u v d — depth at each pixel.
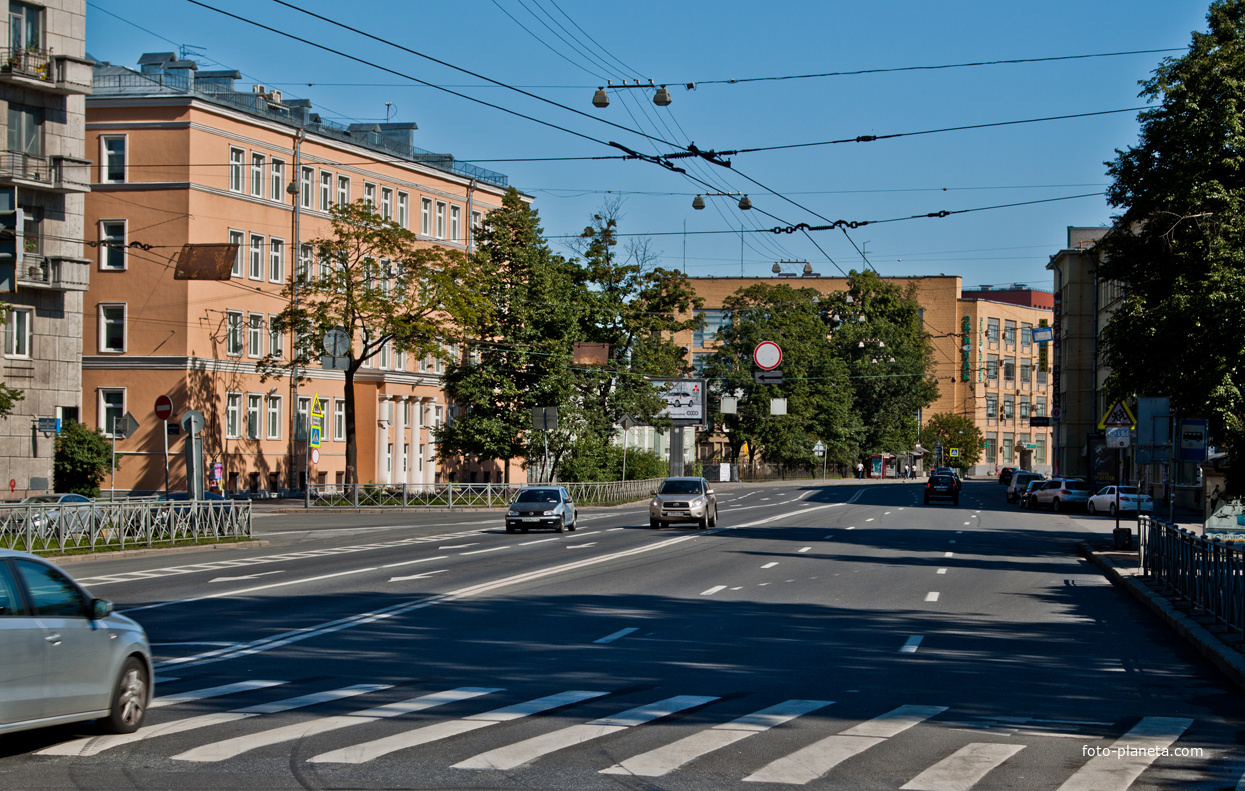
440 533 36.12
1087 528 43.34
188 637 14.06
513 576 22.17
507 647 13.43
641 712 9.78
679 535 35.22
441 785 7.43
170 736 8.80
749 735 8.91
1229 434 26.17
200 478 30.48
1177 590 18.62
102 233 51.66
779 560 26.38
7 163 38.22
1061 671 12.17
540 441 54.53
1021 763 8.09
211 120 51.75
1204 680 11.72
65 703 8.27
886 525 42.03
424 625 15.28
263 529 38.03
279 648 13.25
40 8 39.47
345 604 17.56
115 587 20.02
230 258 47.09
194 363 51.31
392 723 9.30
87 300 51.94
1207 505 33.06
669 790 7.34
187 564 25.00
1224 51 27.67
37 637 8.07
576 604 17.75
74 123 40.31
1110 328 29.08
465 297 50.00
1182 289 27.80
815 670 12.02
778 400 87.25
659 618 16.23
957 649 13.62
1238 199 27.80
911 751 8.41
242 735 8.84
